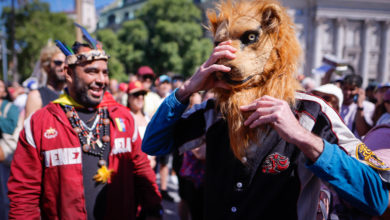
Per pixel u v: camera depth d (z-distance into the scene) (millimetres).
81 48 1649
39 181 1618
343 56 34500
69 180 1578
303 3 33438
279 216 1180
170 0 34375
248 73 1134
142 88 3643
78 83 1655
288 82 1169
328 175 1021
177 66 32969
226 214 1252
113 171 1698
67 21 38562
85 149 1643
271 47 1162
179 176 2957
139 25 35656
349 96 3518
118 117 1802
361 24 34875
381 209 1066
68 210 1571
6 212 3188
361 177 1038
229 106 1188
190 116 1457
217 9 1311
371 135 1415
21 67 34344
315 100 1182
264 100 1047
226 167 1275
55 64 2764
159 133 1373
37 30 34406
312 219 1229
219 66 1121
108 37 35031
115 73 31391
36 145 1600
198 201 2834
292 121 1005
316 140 1019
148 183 1888
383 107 3258
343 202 1728
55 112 1649
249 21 1156
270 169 1178
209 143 1354
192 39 33781
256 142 1179
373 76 35875
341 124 1171
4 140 3039
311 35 33875
